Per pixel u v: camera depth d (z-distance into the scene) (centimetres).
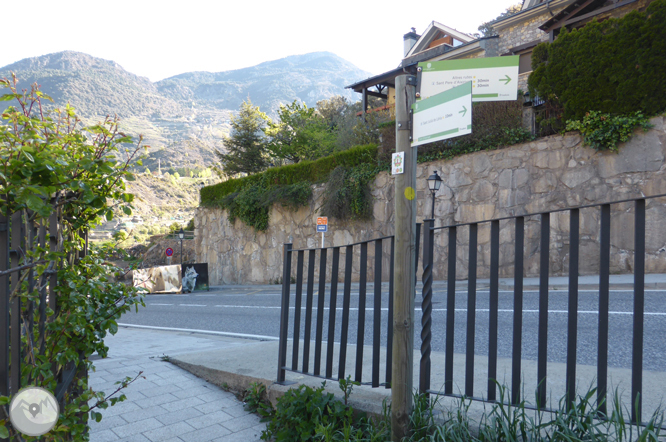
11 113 196
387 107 2228
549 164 1259
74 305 223
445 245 1439
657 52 1090
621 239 1145
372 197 1655
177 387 431
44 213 175
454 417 263
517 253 248
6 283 168
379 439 270
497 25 2131
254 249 2230
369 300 1151
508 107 1344
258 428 341
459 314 801
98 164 209
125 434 330
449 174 1441
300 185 1953
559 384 317
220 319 1054
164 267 2098
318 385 363
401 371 262
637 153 1127
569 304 227
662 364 431
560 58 1234
